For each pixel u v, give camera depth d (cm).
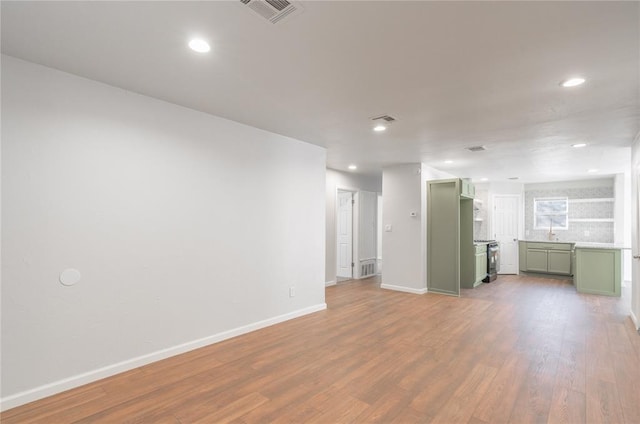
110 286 272
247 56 224
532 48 207
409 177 603
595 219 766
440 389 251
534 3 163
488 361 301
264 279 400
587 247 607
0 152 224
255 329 387
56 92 247
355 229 742
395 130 392
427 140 435
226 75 254
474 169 651
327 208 664
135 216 288
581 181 788
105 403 230
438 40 200
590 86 261
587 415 217
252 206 388
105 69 246
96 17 181
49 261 242
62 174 249
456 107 313
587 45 202
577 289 612
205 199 341
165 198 309
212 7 170
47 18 182
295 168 444
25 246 232
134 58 229
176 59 229
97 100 267
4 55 225
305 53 219
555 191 816
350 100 300
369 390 250
